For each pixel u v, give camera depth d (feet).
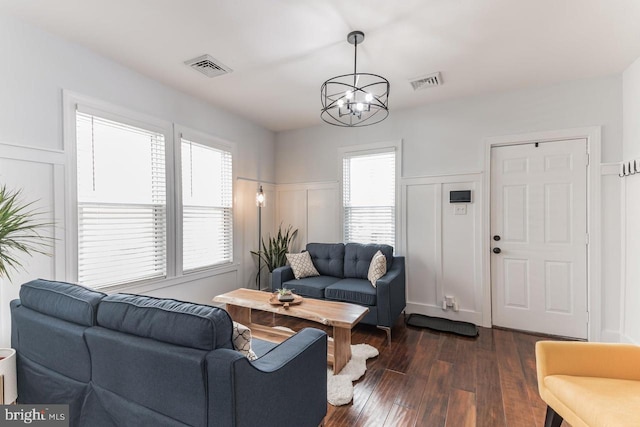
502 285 10.85
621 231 9.11
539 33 7.20
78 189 7.94
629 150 8.75
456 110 11.44
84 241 8.07
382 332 10.44
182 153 10.77
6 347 6.54
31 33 6.95
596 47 7.79
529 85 10.14
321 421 5.47
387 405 6.48
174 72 9.24
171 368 3.85
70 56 7.63
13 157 6.68
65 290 5.32
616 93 9.24
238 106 12.10
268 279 14.92
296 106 12.12
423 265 12.03
